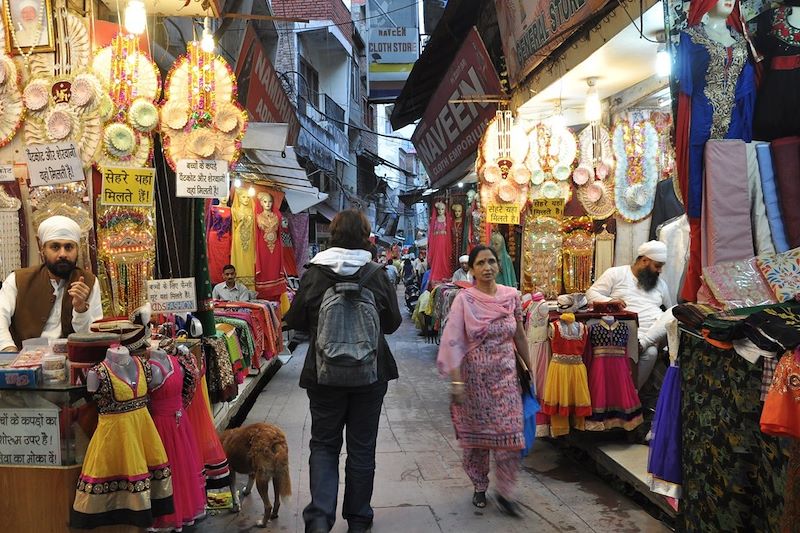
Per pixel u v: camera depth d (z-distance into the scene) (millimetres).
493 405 3699
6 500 2674
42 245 3326
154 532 3041
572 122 7121
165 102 3752
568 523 3582
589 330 4461
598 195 5633
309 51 17641
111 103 3648
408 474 4449
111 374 2596
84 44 3732
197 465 3078
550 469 4613
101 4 4289
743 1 3250
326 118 17234
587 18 4930
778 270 2922
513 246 6969
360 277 3303
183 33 7418
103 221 3770
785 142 3074
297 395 7066
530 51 6297
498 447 3682
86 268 3697
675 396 3264
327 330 3148
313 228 16156
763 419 2275
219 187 3781
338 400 3311
